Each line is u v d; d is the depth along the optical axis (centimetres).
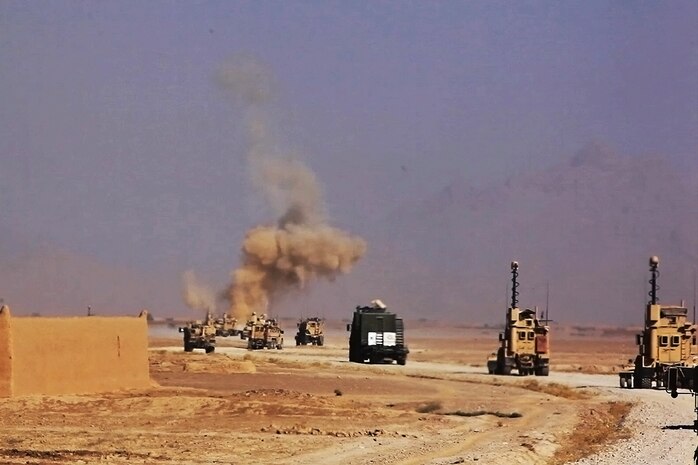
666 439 5894
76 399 6969
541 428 6319
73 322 7400
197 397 7331
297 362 13738
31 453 4906
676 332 10356
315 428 6025
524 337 12569
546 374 12550
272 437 5606
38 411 6531
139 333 8169
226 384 9481
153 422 6197
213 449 5134
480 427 6344
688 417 7175
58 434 5612
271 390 8369
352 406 7350
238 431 5847
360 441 5516
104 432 5725
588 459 5044
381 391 9369
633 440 5844
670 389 4059
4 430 5747
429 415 7000
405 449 5203
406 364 14725
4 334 6862
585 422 6750
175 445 5259
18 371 6925
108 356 7750
